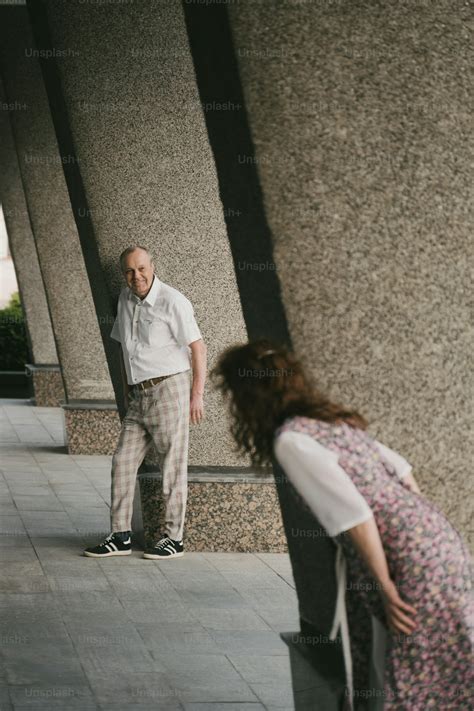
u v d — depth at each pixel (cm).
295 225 342
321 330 345
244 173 352
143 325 688
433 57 355
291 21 341
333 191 344
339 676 340
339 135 344
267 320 361
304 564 381
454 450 358
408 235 351
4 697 435
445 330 354
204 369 695
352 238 346
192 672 473
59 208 1205
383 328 349
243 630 540
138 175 743
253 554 723
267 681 462
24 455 1202
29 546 737
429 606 291
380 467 299
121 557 707
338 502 287
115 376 769
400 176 350
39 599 595
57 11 723
